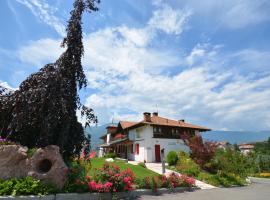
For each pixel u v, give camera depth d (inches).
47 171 379.6
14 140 425.7
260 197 487.8
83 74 482.6
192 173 783.7
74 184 385.1
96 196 390.6
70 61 474.0
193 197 466.9
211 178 703.1
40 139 399.9
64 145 446.3
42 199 336.5
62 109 413.1
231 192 556.4
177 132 1465.3
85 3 514.9
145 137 1375.5
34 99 408.2
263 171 1366.9
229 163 824.9
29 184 342.3
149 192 481.7
